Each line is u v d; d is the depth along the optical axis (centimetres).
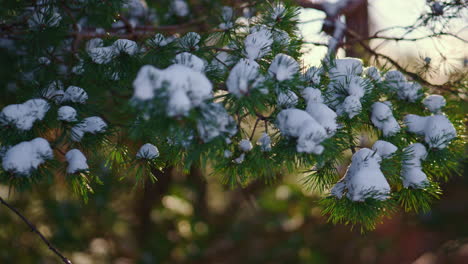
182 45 158
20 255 282
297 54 160
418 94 167
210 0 184
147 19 191
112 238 338
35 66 166
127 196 333
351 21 193
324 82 159
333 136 149
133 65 159
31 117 152
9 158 146
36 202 276
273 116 150
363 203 150
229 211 414
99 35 167
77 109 158
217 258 380
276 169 151
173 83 135
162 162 161
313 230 395
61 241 292
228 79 143
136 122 146
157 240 361
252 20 163
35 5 165
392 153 154
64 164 153
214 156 142
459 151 163
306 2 182
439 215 394
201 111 137
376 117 159
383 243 379
